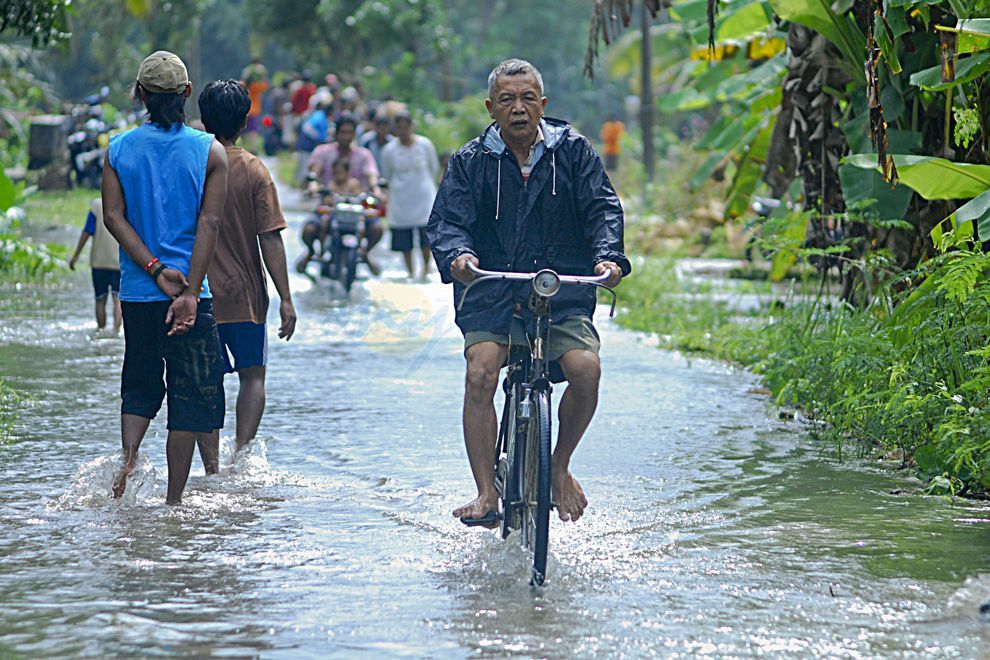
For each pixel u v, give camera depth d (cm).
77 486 1487
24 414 1927
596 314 3244
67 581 1187
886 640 1057
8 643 1035
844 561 1272
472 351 1252
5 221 3872
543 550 1170
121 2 9650
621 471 1652
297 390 2189
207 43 17112
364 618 1099
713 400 2147
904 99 2152
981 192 1845
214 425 1452
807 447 1795
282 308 1631
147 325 1427
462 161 1280
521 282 1252
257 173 1616
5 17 2594
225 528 1368
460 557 1273
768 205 4047
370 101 9131
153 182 1412
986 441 1535
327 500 1489
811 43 2319
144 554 1271
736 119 3191
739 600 1154
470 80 15825
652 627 1083
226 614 1105
